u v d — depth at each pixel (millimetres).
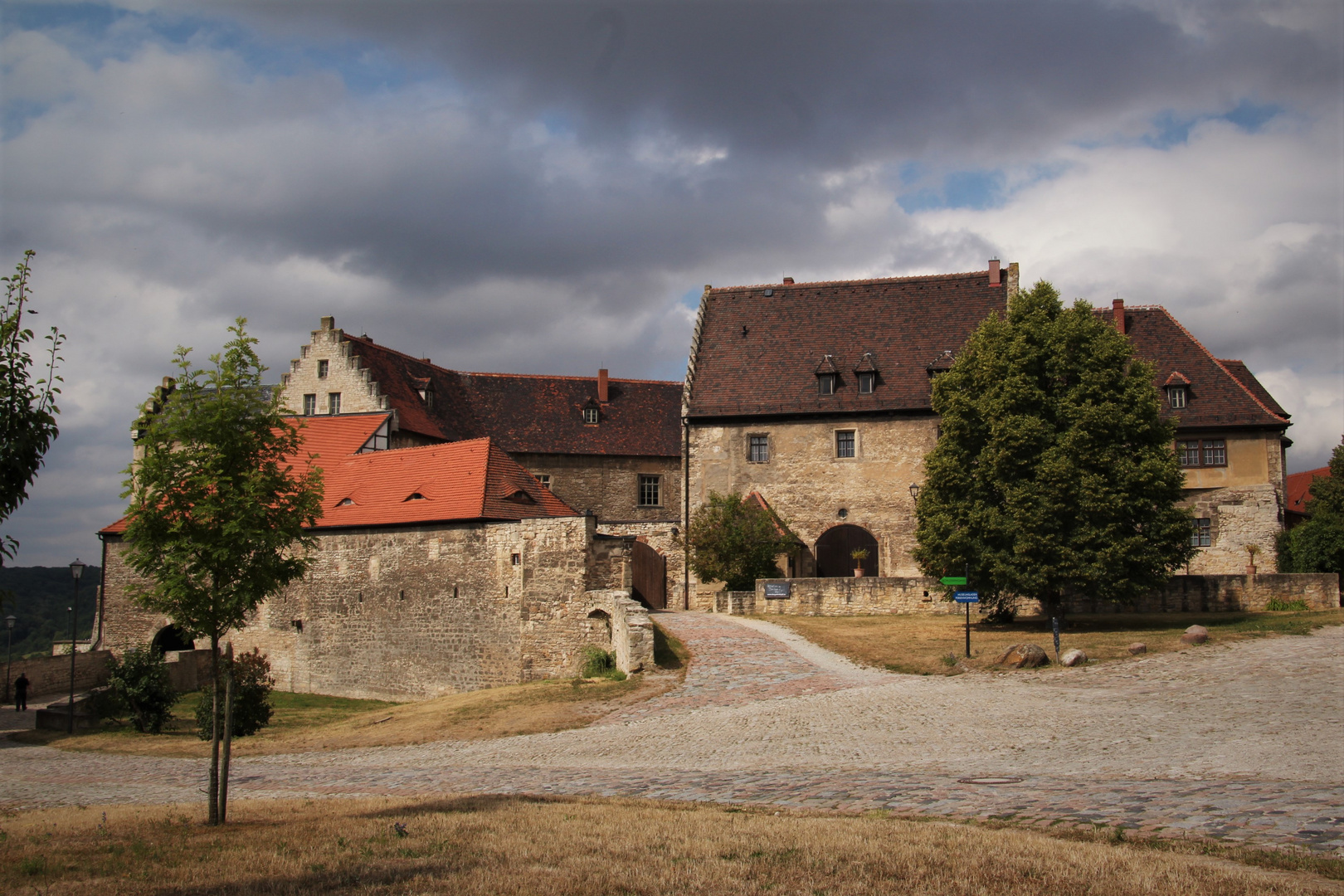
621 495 64500
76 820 18844
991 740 22891
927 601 44812
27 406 13586
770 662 34406
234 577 18984
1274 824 14242
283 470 19828
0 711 44125
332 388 61344
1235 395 51625
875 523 52938
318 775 25250
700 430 55281
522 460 63312
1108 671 30938
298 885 12758
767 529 49719
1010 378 39281
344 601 47219
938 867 12578
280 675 48875
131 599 19172
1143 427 38594
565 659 39656
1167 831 14125
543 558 40594
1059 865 12406
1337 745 20531
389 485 48281
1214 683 28203
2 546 12781
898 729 24578
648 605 51188
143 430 19250
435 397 64312
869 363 54656
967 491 40406
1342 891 11008
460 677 42625
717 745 24453
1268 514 50000
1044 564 38000
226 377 19109
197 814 19078
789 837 14531
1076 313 40219
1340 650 31609
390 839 15219
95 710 38438
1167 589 42781
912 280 59062
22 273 13789
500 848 14367
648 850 13992
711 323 59688
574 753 25078
